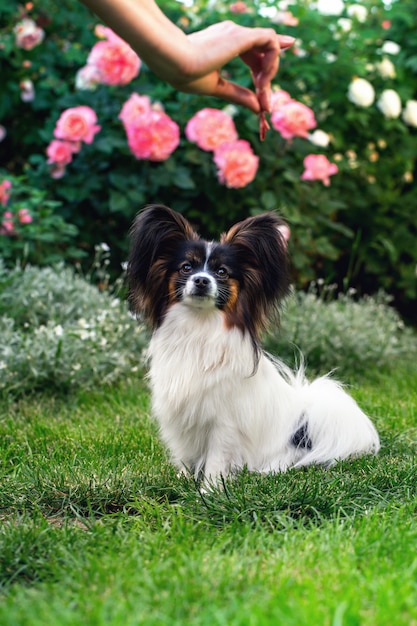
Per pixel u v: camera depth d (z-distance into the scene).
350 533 2.65
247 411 3.47
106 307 5.73
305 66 6.84
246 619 1.93
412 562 2.38
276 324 3.68
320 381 3.93
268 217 3.56
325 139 6.68
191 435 3.56
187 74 2.22
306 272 6.99
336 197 7.18
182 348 3.47
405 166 7.64
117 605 2.06
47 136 6.48
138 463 3.60
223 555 2.45
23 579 2.43
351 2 7.54
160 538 2.61
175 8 6.79
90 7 2.02
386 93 7.02
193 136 6.08
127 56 6.06
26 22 6.67
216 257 3.44
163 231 3.52
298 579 2.25
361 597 2.10
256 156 6.52
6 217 5.96
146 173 6.38
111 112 6.46
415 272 7.50
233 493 3.09
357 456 3.67
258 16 7.09
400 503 3.02
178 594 2.14
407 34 7.75
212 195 6.57
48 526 2.77
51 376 4.92
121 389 5.21
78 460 3.60
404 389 5.41
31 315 5.45
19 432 4.18
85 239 6.64
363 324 6.26
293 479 3.25
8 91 7.03
